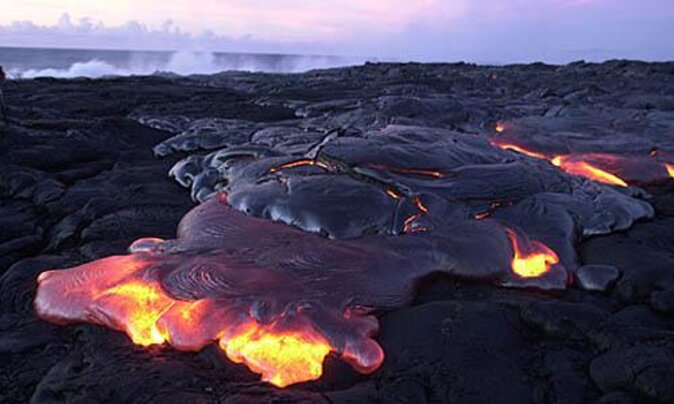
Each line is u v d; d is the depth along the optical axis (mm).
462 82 26422
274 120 14594
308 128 10914
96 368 3379
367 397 3088
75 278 4316
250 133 10250
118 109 15078
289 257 4609
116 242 5414
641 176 8516
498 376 3342
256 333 3592
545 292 4641
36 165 8094
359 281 4285
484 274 4672
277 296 3963
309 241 4949
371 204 5398
